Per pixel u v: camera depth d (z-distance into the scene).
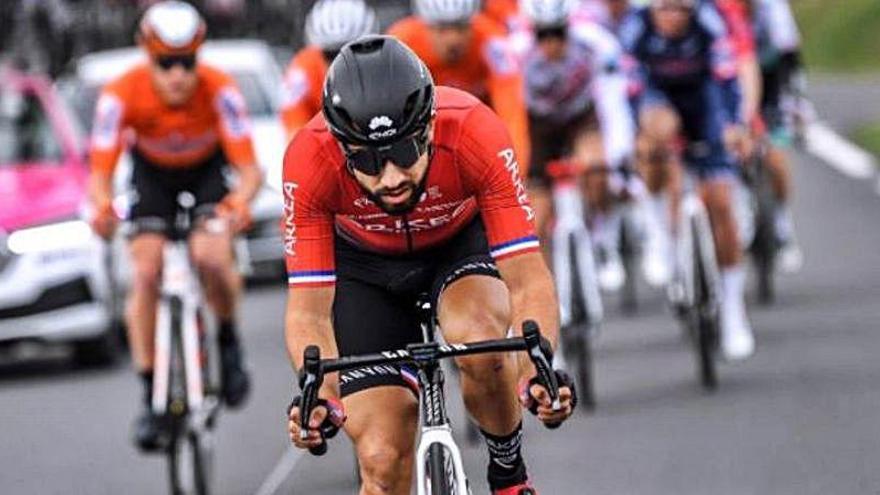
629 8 35.66
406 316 16.94
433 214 16.19
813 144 62.56
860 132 64.50
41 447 26.91
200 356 22.92
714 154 29.17
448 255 16.80
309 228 15.80
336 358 14.58
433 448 14.67
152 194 24.84
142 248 22.88
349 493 22.89
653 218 30.92
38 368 34.28
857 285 35.91
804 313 33.28
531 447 24.50
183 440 22.44
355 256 16.77
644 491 21.72
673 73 29.16
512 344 14.45
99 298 32.84
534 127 29.02
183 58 23.77
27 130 34.62
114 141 24.14
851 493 21.16
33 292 32.28
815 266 38.59
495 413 15.98
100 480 24.61
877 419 24.78
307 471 24.28
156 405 22.02
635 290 37.72
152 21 23.70
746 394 26.89
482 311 16.28
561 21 28.23
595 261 30.36
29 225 32.41
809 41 104.81
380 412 15.78
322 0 25.97
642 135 29.11
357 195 15.80
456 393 28.48
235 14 74.19
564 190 27.70
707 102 29.30
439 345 14.48
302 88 26.03
